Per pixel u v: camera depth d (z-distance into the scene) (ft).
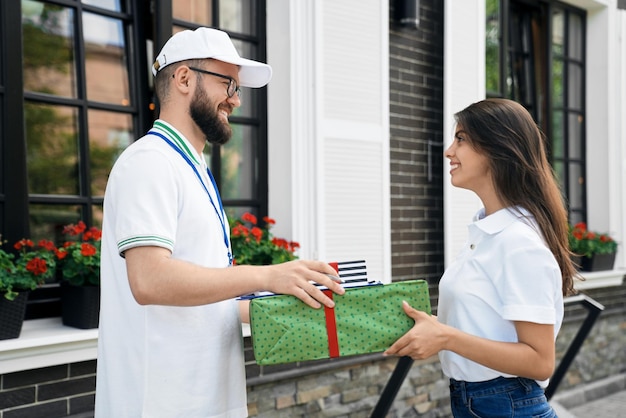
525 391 6.00
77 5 10.26
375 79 13.10
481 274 6.00
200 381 5.70
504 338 5.92
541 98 18.94
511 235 5.85
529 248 5.72
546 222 6.01
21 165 9.57
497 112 6.18
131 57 10.90
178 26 11.34
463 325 6.04
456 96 14.70
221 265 5.91
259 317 5.58
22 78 9.57
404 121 14.03
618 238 19.53
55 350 8.86
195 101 5.86
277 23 12.31
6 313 8.52
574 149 19.83
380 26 13.17
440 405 14.88
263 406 11.72
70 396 9.33
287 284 5.50
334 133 12.48
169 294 5.25
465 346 5.68
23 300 8.68
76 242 9.60
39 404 9.02
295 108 12.16
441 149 14.73
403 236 13.96
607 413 17.26
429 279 14.44
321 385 12.57
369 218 13.01
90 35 10.49
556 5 19.19
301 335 5.61
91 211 10.39
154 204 5.39
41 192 9.95
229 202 12.00
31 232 9.82
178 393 5.62
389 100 13.73
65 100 10.12
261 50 12.41
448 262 14.51
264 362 5.56
